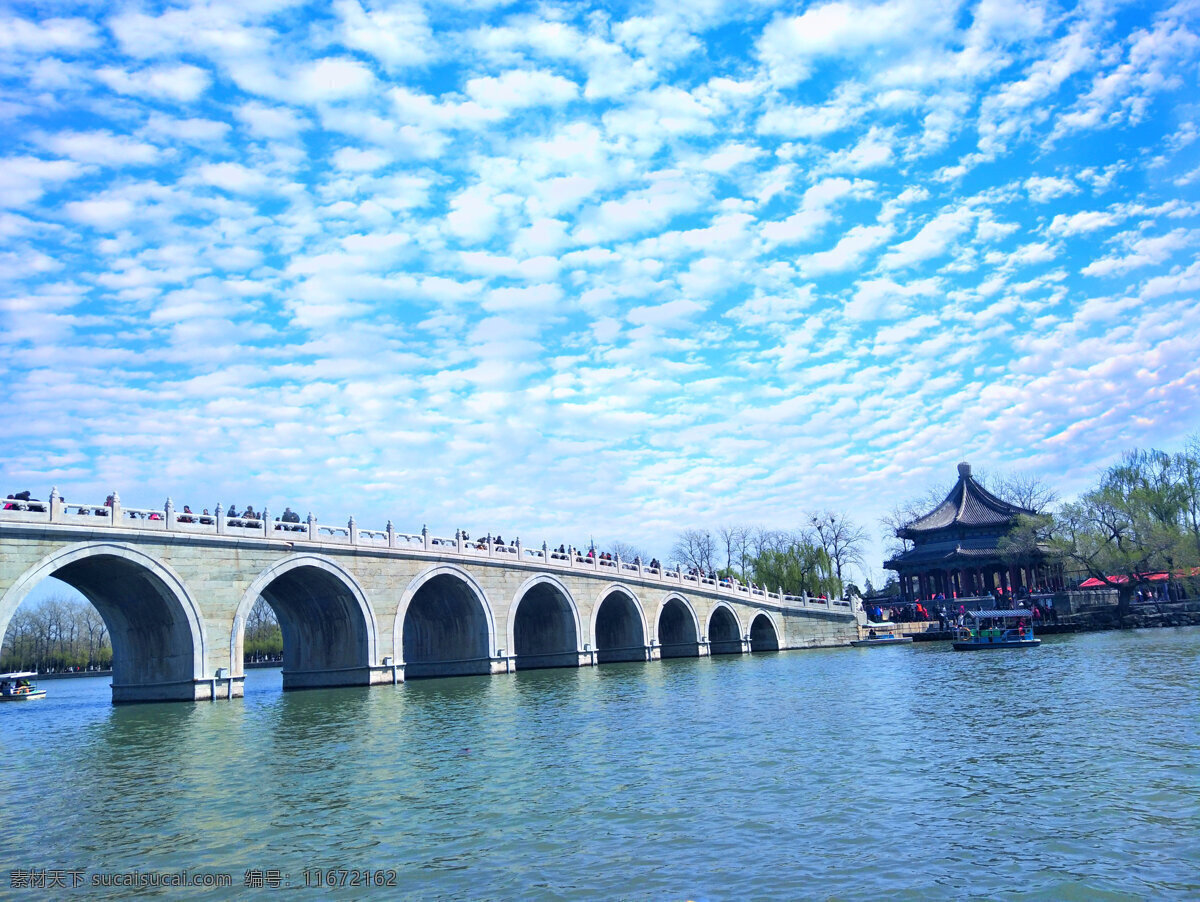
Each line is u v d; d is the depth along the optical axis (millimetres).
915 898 13258
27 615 110625
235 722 35000
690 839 16406
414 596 59156
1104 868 14172
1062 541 85250
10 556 35219
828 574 97188
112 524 38688
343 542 48125
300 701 42375
